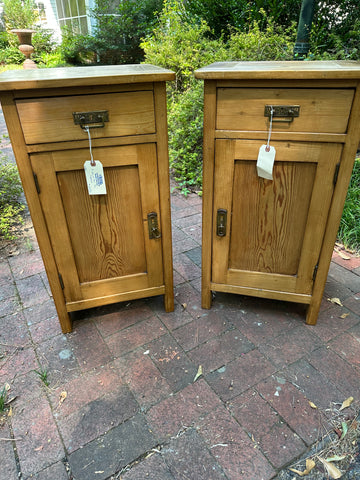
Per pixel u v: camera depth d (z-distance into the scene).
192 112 3.42
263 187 1.52
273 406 1.38
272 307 1.91
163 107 1.38
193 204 3.09
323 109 1.30
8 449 1.25
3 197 2.82
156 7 7.67
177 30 4.23
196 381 1.49
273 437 1.27
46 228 1.51
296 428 1.30
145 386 1.47
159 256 1.72
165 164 1.50
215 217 1.63
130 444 1.25
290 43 3.45
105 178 1.48
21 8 11.04
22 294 2.03
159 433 1.29
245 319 1.83
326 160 1.39
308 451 1.23
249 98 1.34
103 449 1.24
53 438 1.28
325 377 1.50
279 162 1.44
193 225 2.75
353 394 1.42
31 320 1.84
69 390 1.46
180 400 1.41
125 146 1.42
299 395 1.42
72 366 1.57
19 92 1.24
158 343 1.69
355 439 1.26
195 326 1.79
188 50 3.86
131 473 1.17
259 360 1.58
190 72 3.61
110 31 7.99
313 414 1.35
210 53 3.71
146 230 1.64
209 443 1.25
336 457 1.20
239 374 1.52
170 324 1.81
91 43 8.20
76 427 1.32
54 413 1.37
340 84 1.24
